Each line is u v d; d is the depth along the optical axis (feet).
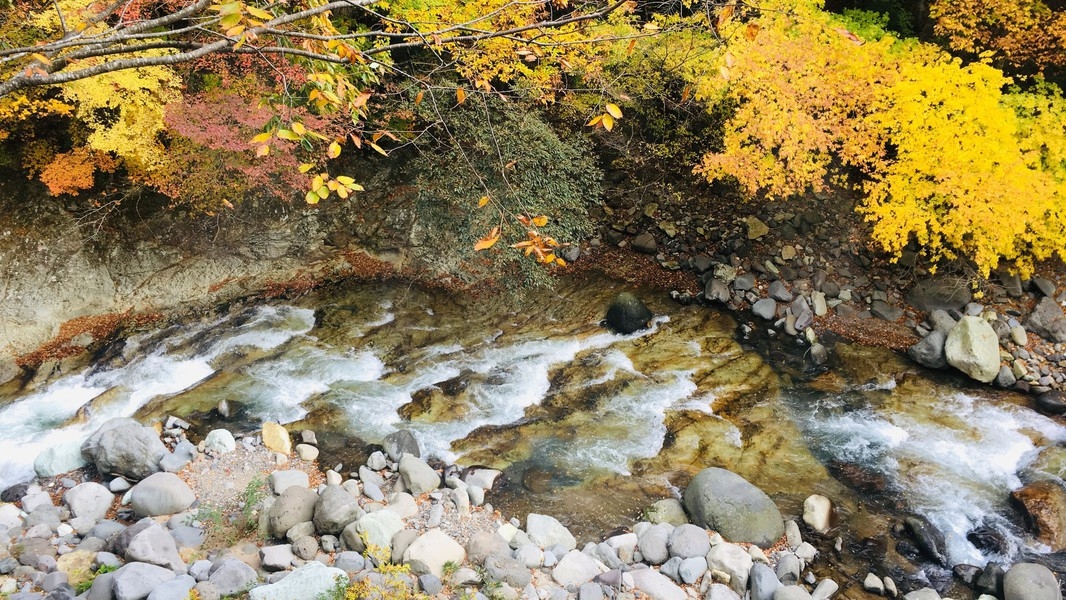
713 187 46.65
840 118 34.09
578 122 44.16
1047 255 35.88
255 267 42.16
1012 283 38.37
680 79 38.83
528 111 36.40
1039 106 35.19
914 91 32.96
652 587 22.15
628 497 27.22
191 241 40.60
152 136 32.17
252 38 10.37
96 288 38.04
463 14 30.99
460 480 27.35
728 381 34.71
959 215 32.30
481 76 25.94
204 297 40.29
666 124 45.32
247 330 38.42
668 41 35.50
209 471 27.32
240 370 34.99
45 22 26.68
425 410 32.35
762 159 34.76
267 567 21.50
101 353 36.14
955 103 32.60
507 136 32.65
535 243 12.75
